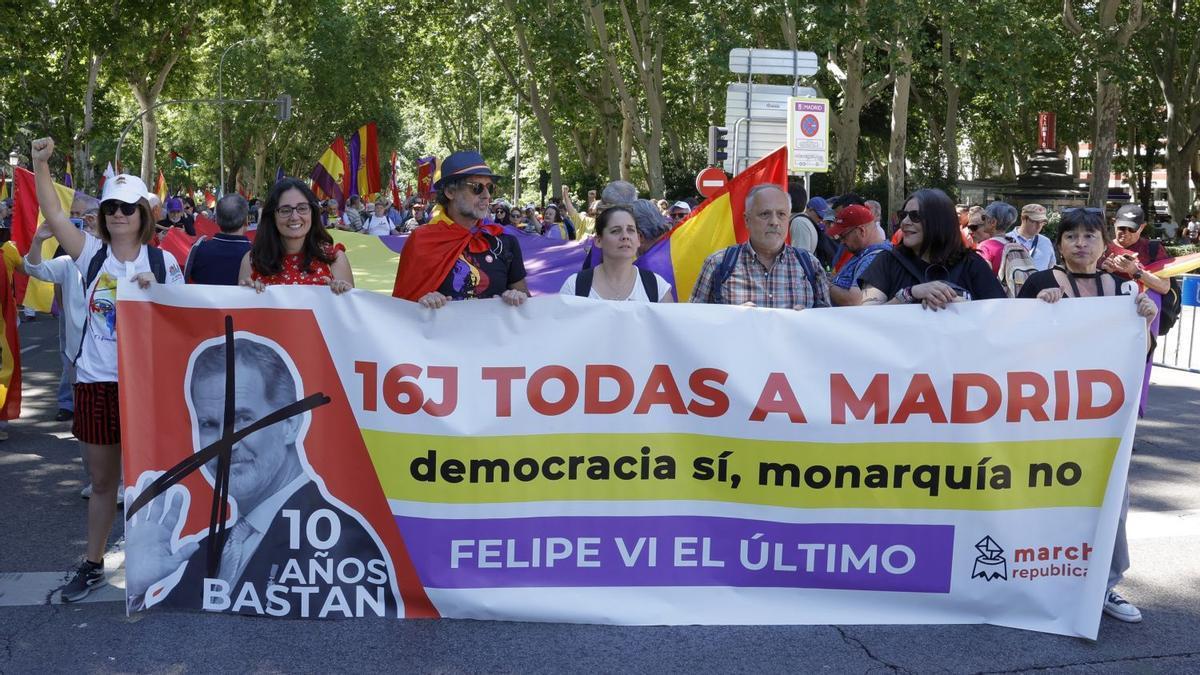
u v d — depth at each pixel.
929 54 30.22
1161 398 10.95
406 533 4.70
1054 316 4.70
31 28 33.31
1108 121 31.30
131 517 4.68
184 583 4.75
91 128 41.53
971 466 4.71
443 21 40.56
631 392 4.68
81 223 10.06
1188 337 13.59
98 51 35.12
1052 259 9.24
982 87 29.50
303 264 5.12
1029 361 4.70
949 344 4.69
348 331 4.68
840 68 32.69
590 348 4.67
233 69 52.62
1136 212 7.03
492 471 4.68
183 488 4.71
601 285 5.32
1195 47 38.06
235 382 4.70
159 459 4.70
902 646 4.54
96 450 5.05
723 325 4.66
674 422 4.69
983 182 41.44
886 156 49.00
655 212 6.54
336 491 4.71
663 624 4.69
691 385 4.68
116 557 5.70
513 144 73.75
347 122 65.56
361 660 4.35
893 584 4.74
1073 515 4.74
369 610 4.73
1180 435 9.14
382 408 4.68
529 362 4.67
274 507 4.72
